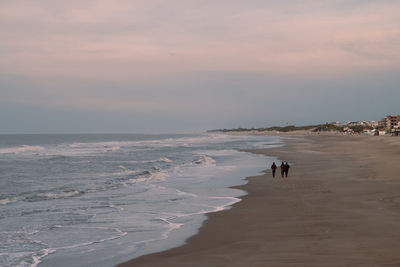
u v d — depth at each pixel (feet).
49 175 97.40
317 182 76.07
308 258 28.86
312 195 60.18
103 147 281.95
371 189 64.08
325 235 35.83
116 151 221.25
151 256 31.55
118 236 38.47
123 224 43.73
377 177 80.02
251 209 50.62
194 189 71.26
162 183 80.33
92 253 32.94
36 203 58.03
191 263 29.19
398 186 66.74
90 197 63.36
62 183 81.82
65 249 34.27
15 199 61.52
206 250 32.73
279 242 34.09
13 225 43.68
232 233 38.29
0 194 67.41
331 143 288.71
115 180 86.28
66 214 49.62
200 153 192.75
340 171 94.68
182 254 31.78
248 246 33.27
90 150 236.02
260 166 117.39
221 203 56.13
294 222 41.93
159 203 57.16
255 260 29.04
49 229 41.68
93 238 37.83
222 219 44.96
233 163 129.39
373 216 43.57
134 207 54.13
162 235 38.37
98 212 50.75
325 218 43.24
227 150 219.00
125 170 109.09
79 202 58.70
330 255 29.43
